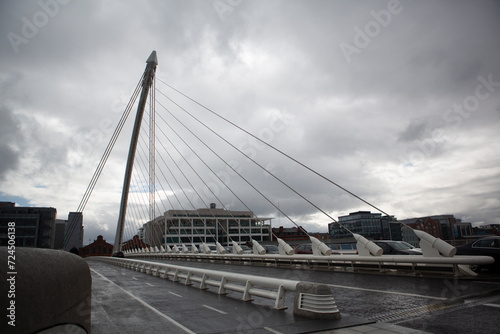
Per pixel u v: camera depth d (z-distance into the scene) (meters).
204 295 11.17
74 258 4.58
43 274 3.59
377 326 6.34
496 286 10.16
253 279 9.55
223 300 10.03
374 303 8.66
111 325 6.98
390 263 14.94
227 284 11.14
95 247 106.44
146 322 7.22
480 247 13.23
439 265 12.77
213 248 58.53
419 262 13.28
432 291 9.88
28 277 3.33
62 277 3.97
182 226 91.94
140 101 50.44
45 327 3.54
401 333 5.81
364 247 16.09
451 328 6.00
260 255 24.55
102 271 24.94
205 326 6.73
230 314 7.88
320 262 19.12
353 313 7.65
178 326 6.79
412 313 7.32
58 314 3.84
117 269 27.53
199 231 92.75
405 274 13.91
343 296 9.95
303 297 7.46
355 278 14.11
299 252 22.97
